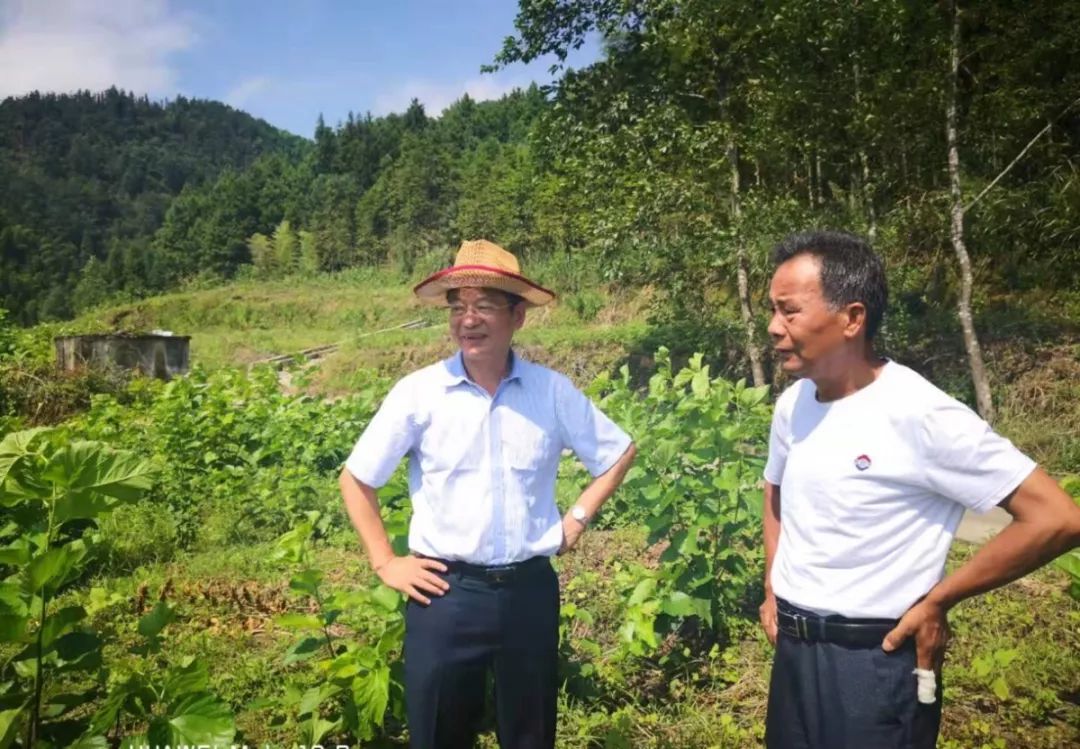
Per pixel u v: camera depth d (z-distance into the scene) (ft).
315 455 27.68
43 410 45.39
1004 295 42.11
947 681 12.22
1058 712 11.48
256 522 23.62
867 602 6.18
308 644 11.14
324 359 77.82
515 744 8.16
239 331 132.36
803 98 36.29
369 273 175.11
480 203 150.20
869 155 39.47
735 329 43.98
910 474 6.02
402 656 11.29
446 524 7.84
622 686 12.21
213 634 15.17
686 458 14.84
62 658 8.66
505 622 7.81
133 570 19.56
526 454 7.97
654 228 41.86
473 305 7.77
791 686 6.72
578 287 76.13
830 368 6.40
